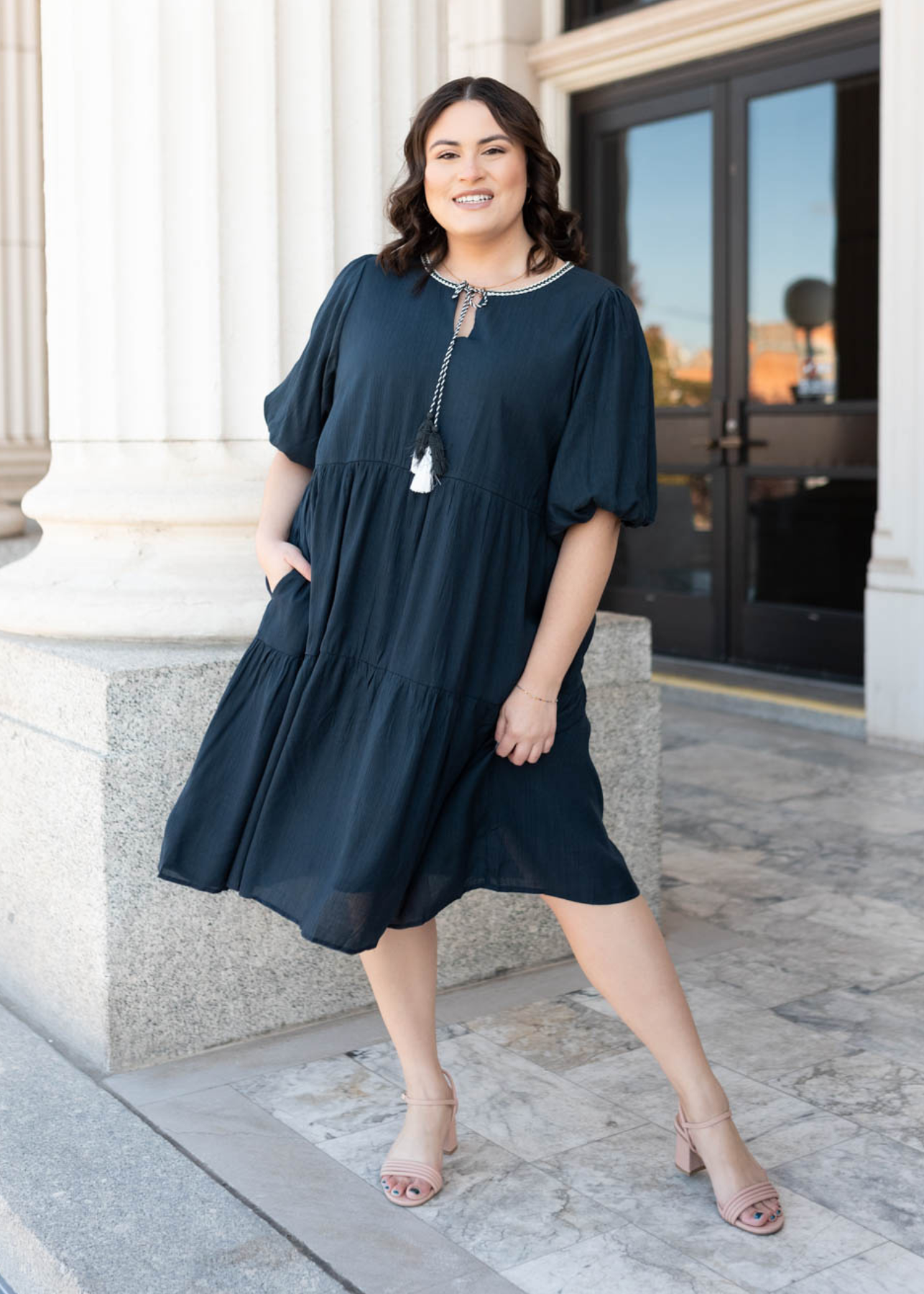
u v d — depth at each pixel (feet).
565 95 23.99
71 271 10.15
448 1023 9.42
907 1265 6.61
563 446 6.41
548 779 6.75
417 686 6.38
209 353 9.86
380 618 6.52
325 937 6.35
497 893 10.16
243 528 9.91
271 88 9.71
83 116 9.93
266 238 9.84
